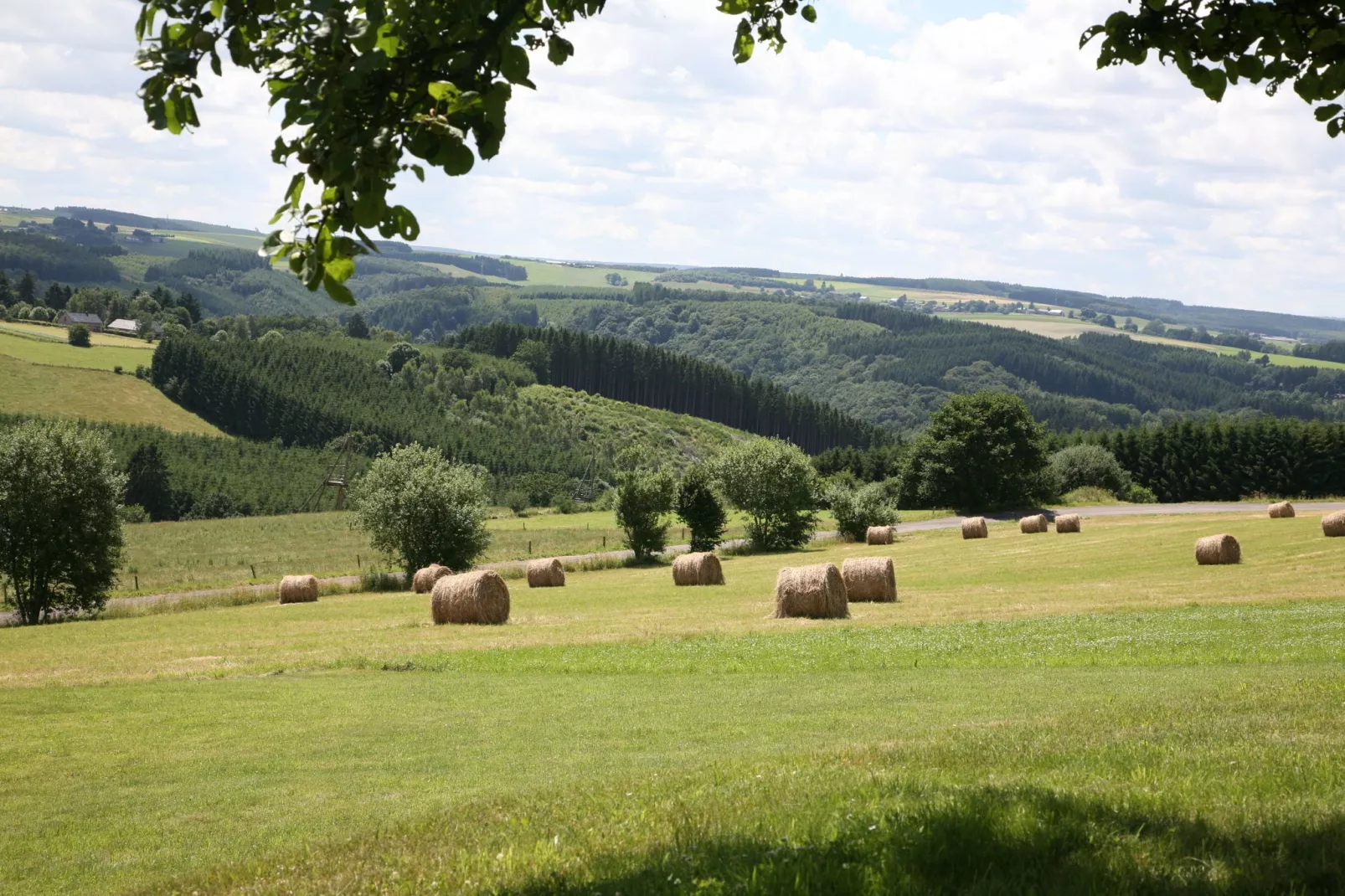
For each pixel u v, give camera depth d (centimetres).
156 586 5578
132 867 868
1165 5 598
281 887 666
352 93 433
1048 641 2294
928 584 4172
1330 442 9388
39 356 14225
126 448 11156
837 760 963
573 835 706
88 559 4484
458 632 2947
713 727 1420
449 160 445
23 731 1588
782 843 585
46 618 4456
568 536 8188
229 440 12738
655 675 2073
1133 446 10281
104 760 1371
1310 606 2691
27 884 834
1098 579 4006
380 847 760
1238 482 9681
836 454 12406
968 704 1509
